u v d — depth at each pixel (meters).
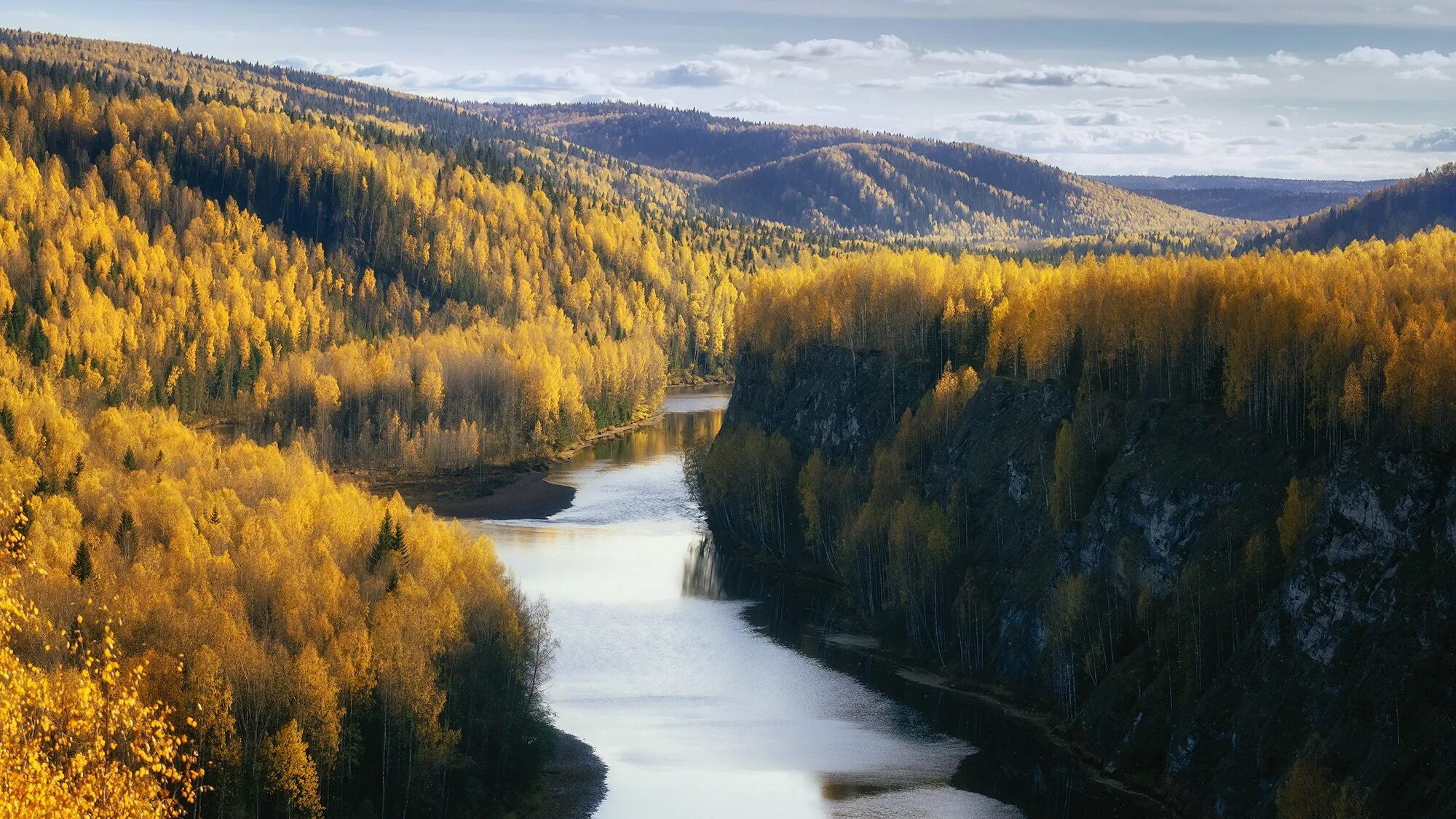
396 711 90.56
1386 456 95.88
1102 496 125.31
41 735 40.62
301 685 86.56
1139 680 108.75
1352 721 85.69
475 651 101.44
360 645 92.81
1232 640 104.56
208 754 81.19
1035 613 125.69
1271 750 91.62
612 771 103.12
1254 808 90.88
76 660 83.31
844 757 107.81
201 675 82.75
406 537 124.75
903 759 107.69
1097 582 120.81
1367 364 111.19
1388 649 87.31
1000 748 110.56
